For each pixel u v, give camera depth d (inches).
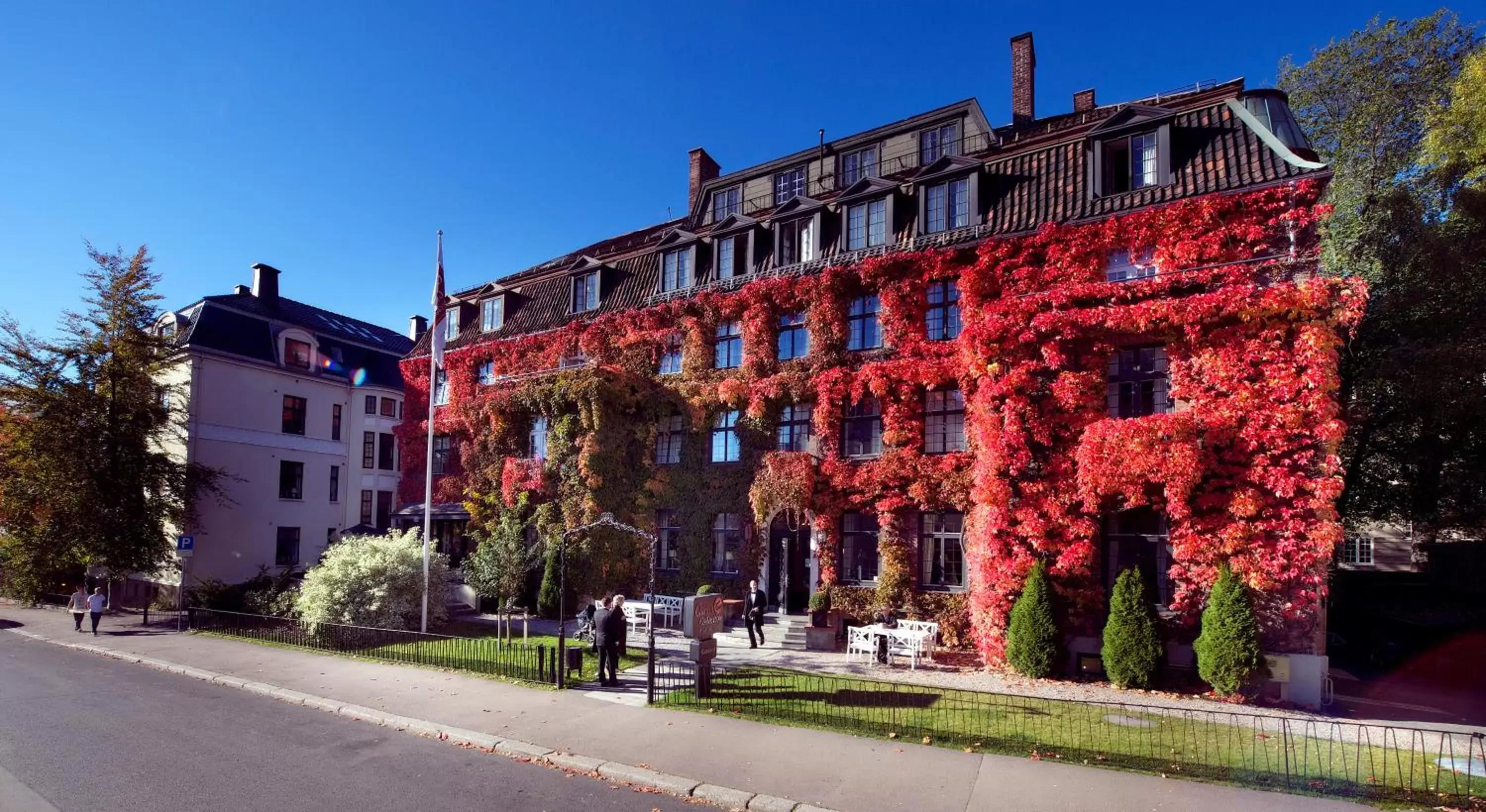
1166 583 583.2
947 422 724.7
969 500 675.4
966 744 383.2
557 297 1104.2
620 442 919.7
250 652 695.7
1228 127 631.2
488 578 789.9
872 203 807.1
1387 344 776.9
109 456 1027.9
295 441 1285.7
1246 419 537.6
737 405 846.5
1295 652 510.0
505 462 1019.9
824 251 835.4
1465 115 748.0
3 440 1031.0
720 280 902.4
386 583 754.8
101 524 993.5
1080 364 611.5
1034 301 623.2
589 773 361.1
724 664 606.5
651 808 316.2
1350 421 795.4
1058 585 593.3
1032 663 572.4
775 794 320.2
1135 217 617.0
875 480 729.0
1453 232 751.7
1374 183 919.7
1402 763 359.3
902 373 723.4
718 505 844.0
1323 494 504.7
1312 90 1011.3
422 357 1235.9
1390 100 930.7
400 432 1242.0
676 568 876.0
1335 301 523.5
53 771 358.9
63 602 1127.6
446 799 325.1
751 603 706.2
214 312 1195.9
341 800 323.0
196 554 1127.6
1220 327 556.7
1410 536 1017.5
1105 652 552.4
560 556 886.4
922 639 608.7
